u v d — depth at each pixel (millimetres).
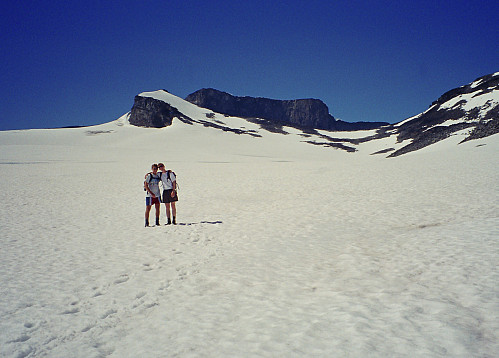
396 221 10469
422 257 6582
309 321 4230
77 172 39719
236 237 9586
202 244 8977
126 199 19531
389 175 23703
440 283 5172
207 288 5719
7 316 4840
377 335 3758
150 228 11555
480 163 24516
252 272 6414
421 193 15219
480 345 3416
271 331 4043
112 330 4367
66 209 16109
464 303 4410
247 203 16234
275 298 5086
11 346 3992
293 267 6598
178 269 6891
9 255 8242
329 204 14422
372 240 8406
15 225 12312
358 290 5160
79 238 10141
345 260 6824
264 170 41469
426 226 9523
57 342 4102
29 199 19391
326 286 5449
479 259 6109
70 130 127812
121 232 11008
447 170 22781
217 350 3701
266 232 10000
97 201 18750
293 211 13359
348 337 3764
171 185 12000
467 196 13344
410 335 3707
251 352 3604
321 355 3439
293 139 142125
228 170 43094
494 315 4012
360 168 32781
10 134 109062
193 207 15852
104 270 6914
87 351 3865
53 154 70188
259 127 169500
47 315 4859
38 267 7230
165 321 4539
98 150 81938
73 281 6285
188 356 3621
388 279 5543
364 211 12398
